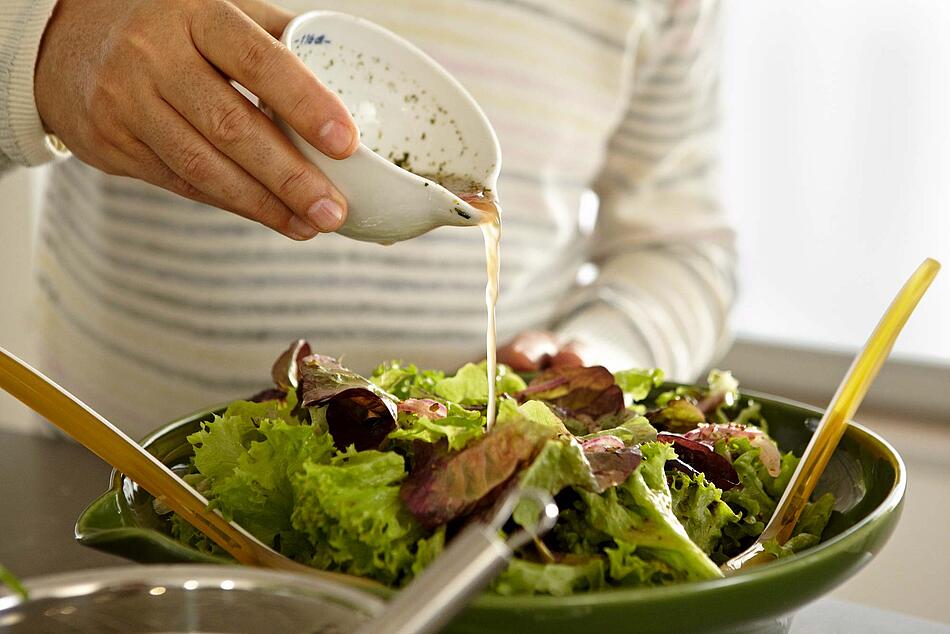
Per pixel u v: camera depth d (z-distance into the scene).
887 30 1.82
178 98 0.83
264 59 0.81
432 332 1.33
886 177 1.88
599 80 1.39
